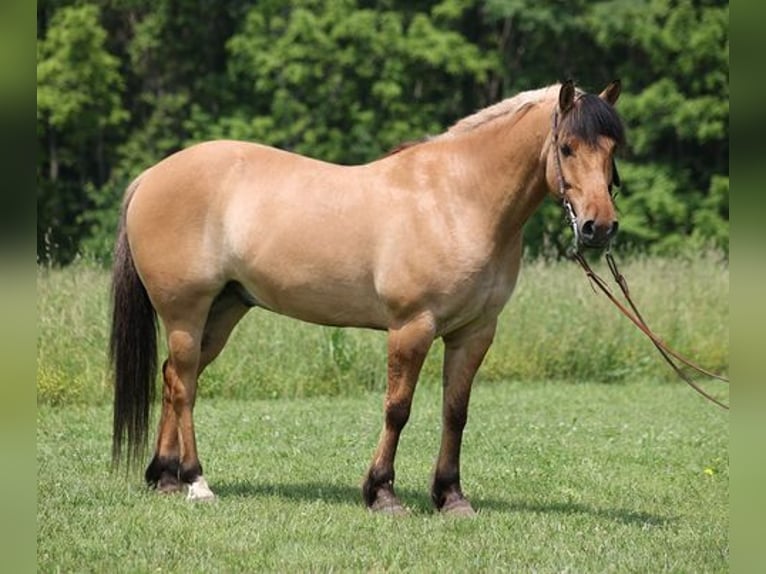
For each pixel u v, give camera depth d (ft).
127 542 28.55
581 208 28.58
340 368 59.11
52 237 111.24
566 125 29.04
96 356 53.98
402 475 38.45
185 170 33.19
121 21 126.31
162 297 33.27
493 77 124.77
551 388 62.54
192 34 123.65
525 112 30.68
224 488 35.37
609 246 28.84
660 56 115.03
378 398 57.00
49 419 47.91
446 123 123.75
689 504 35.04
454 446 32.48
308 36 113.60
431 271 30.50
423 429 48.01
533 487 36.94
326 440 44.80
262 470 38.68
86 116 114.52
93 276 58.13
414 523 30.78
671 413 54.60
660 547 29.30
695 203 113.60
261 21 116.88
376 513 31.60
